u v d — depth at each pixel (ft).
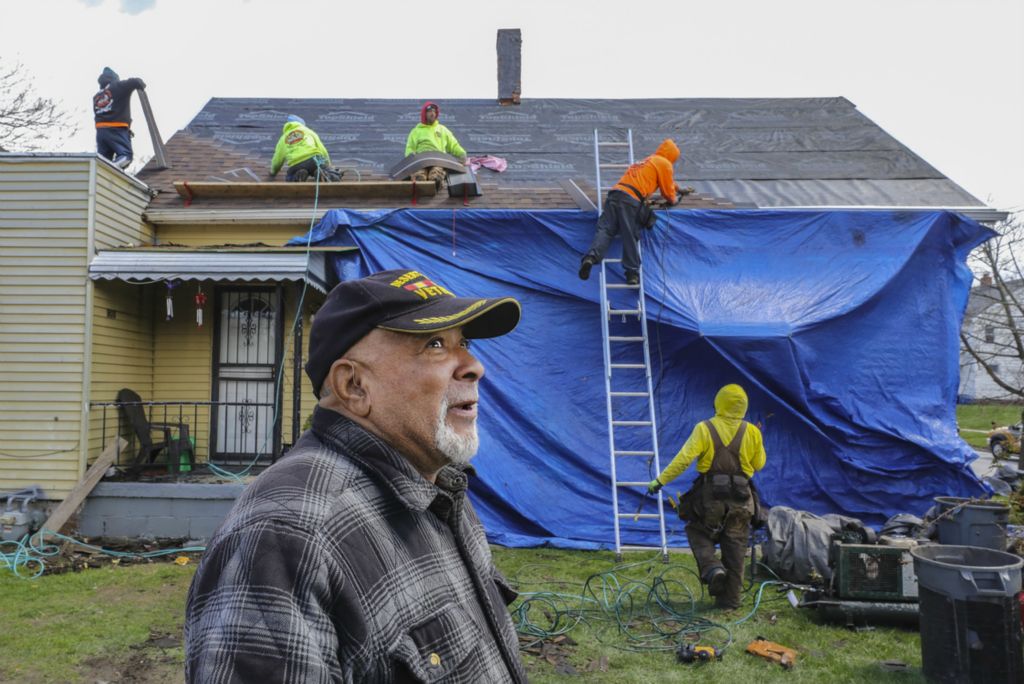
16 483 24.59
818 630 16.22
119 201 27.04
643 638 15.72
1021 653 12.34
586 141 38.27
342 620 3.48
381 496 3.98
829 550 18.25
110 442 26.08
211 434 28.94
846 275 26.35
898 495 25.23
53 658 14.48
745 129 39.37
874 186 31.63
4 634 15.71
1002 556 12.93
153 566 21.38
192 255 25.13
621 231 25.40
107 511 24.25
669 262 26.66
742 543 17.47
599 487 25.34
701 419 25.99
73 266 25.04
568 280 26.58
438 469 4.43
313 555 3.43
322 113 41.22
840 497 25.34
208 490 24.22
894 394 25.75
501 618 4.57
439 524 4.35
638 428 25.86
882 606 16.25
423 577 3.91
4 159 25.14
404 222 26.76
